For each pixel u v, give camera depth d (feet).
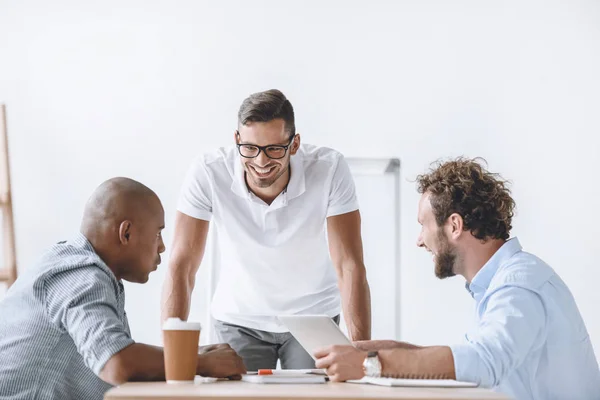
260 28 14.02
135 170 13.79
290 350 8.08
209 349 5.28
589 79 14.08
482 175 5.83
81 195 13.75
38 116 13.82
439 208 5.82
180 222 7.83
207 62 13.96
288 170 7.77
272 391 3.84
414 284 13.80
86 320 4.77
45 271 5.03
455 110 14.05
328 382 4.93
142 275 5.53
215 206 7.82
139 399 3.56
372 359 4.83
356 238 7.89
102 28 13.97
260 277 7.98
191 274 7.79
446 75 14.08
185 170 13.78
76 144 13.80
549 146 14.05
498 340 4.98
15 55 13.89
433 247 5.92
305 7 14.08
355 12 14.11
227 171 7.79
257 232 7.82
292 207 7.79
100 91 13.88
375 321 13.70
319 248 8.00
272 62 13.99
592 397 5.57
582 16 14.15
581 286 13.94
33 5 13.97
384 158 13.85
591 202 13.99
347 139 13.96
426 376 4.80
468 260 5.82
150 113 13.87
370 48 14.08
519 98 14.08
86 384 5.19
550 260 13.98
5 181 13.00
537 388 5.38
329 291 8.20
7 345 4.99
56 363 5.04
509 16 14.16
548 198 14.02
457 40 14.12
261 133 7.04
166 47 13.96
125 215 5.36
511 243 5.74
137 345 4.76
